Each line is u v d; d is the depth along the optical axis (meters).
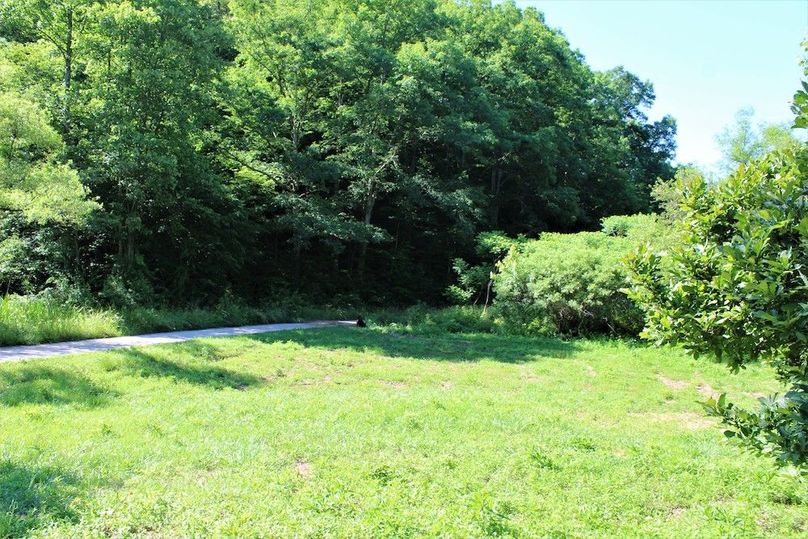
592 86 46.62
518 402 10.76
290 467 6.50
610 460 7.37
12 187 15.09
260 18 27.67
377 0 31.69
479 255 32.62
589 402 11.57
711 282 3.91
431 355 16.31
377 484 5.98
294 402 9.59
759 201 3.97
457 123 28.84
